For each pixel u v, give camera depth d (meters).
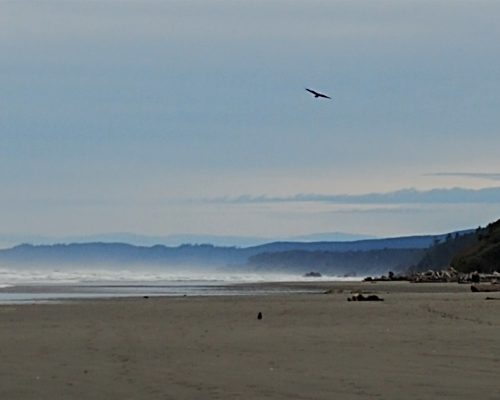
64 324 37.56
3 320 40.78
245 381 19.28
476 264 176.75
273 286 122.62
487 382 18.86
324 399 16.95
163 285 131.38
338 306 51.78
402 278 166.50
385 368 21.27
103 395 17.64
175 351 25.64
